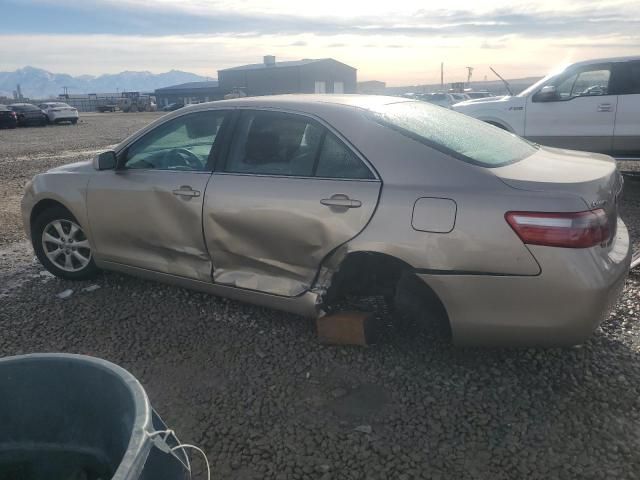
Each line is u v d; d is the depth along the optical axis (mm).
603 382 3031
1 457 1737
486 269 2797
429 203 2908
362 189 3086
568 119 7996
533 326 2805
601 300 2711
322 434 2689
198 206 3646
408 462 2484
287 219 3291
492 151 3229
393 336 3584
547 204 2695
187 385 3135
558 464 2443
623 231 3293
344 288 3506
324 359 3352
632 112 7551
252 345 3543
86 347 3592
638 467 2410
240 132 3631
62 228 4617
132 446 1382
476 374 3146
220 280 3688
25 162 13703
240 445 2633
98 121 36375
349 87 59281
